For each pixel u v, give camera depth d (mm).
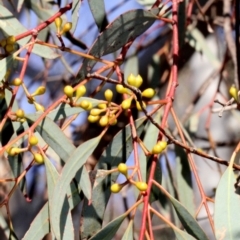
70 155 1346
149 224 1315
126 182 1319
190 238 1334
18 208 2061
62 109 1365
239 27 1644
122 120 1831
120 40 1391
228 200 1332
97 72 1386
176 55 1420
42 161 1347
